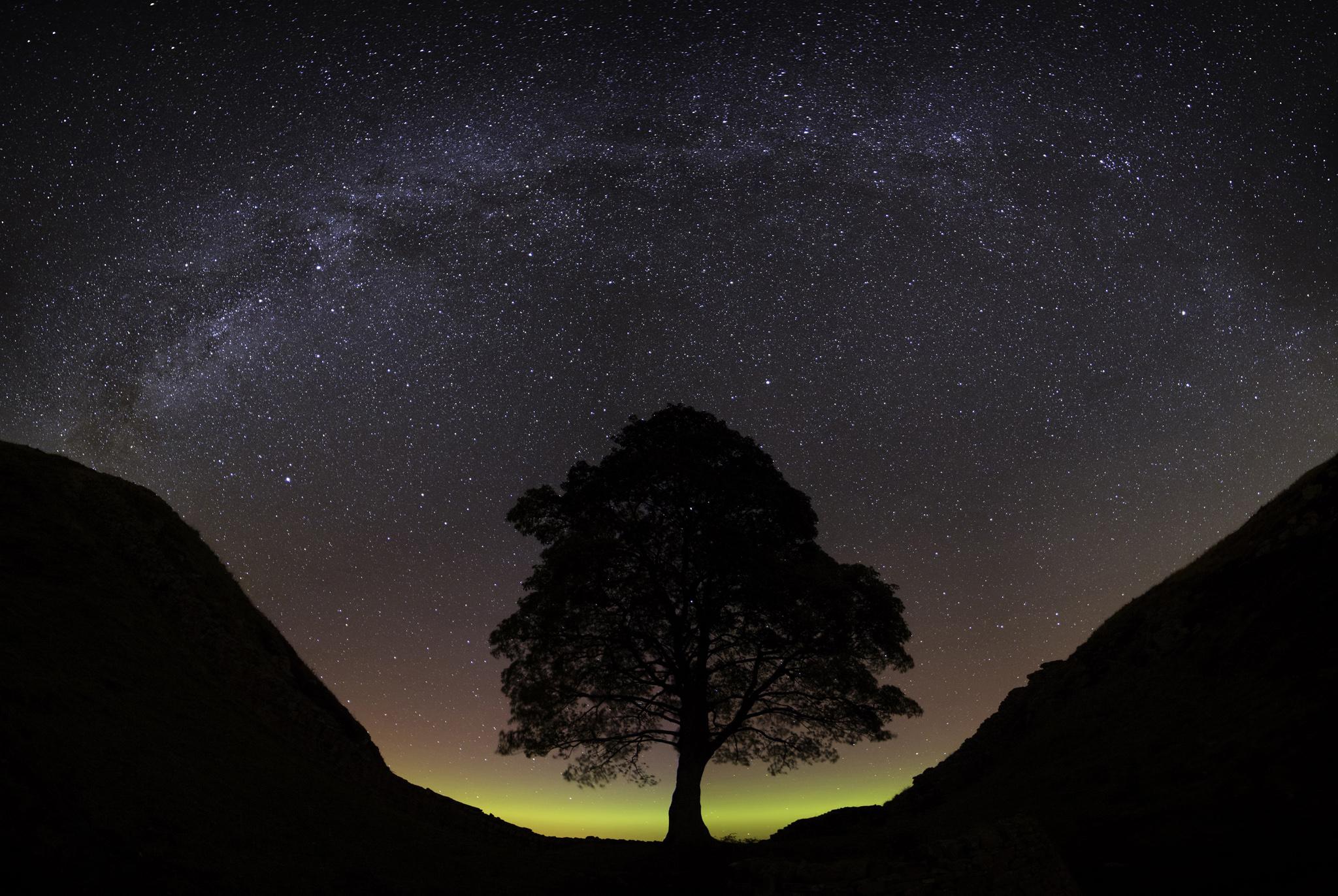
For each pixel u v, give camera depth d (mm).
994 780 23031
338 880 12641
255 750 16656
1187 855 13969
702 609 20844
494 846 18641
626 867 17141
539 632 20516
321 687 23172
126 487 24047
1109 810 17062
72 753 11805
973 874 10750
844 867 10547
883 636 20781
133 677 15922
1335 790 14117
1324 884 11844
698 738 20062
